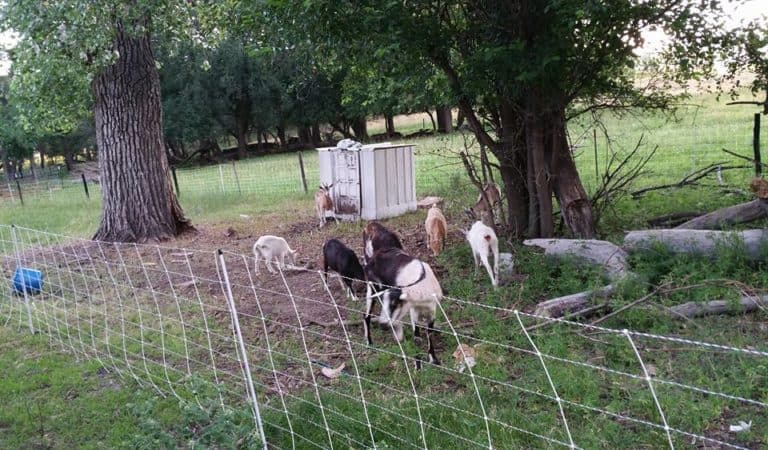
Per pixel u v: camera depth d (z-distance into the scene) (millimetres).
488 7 6930
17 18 7676
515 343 5293
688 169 12547
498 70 6684
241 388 5074
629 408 4109
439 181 15344
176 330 6547
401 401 4504
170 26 10695
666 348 4824
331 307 6855
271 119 38750
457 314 6164
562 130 8039
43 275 9281
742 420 3863
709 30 7242
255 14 6641
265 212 13734
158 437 3930
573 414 4141
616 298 5793
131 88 10961
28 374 5750
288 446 4125
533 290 6516
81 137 39094
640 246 6762
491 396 4441
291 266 8531
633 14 6465
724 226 7168
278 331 6320
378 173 11469
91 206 17516
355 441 3994
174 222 11641
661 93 8422
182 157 40719
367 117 41250
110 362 5867
